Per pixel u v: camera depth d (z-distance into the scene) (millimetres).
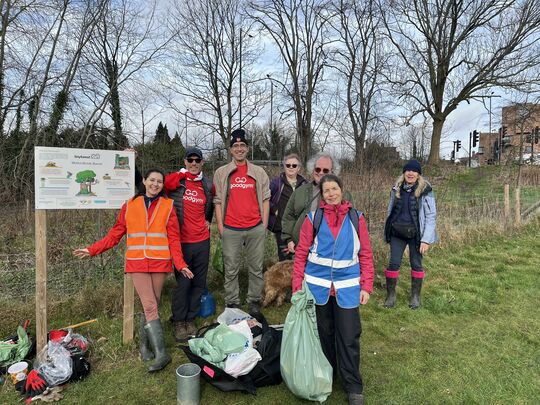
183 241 4059
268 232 6773
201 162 4152
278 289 4848
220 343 3117
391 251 4844
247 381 3047
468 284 5543
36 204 3451
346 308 2840
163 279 3637
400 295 5195
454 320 4434
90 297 4574
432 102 27500
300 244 3027
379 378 3287
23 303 4551
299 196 4188
